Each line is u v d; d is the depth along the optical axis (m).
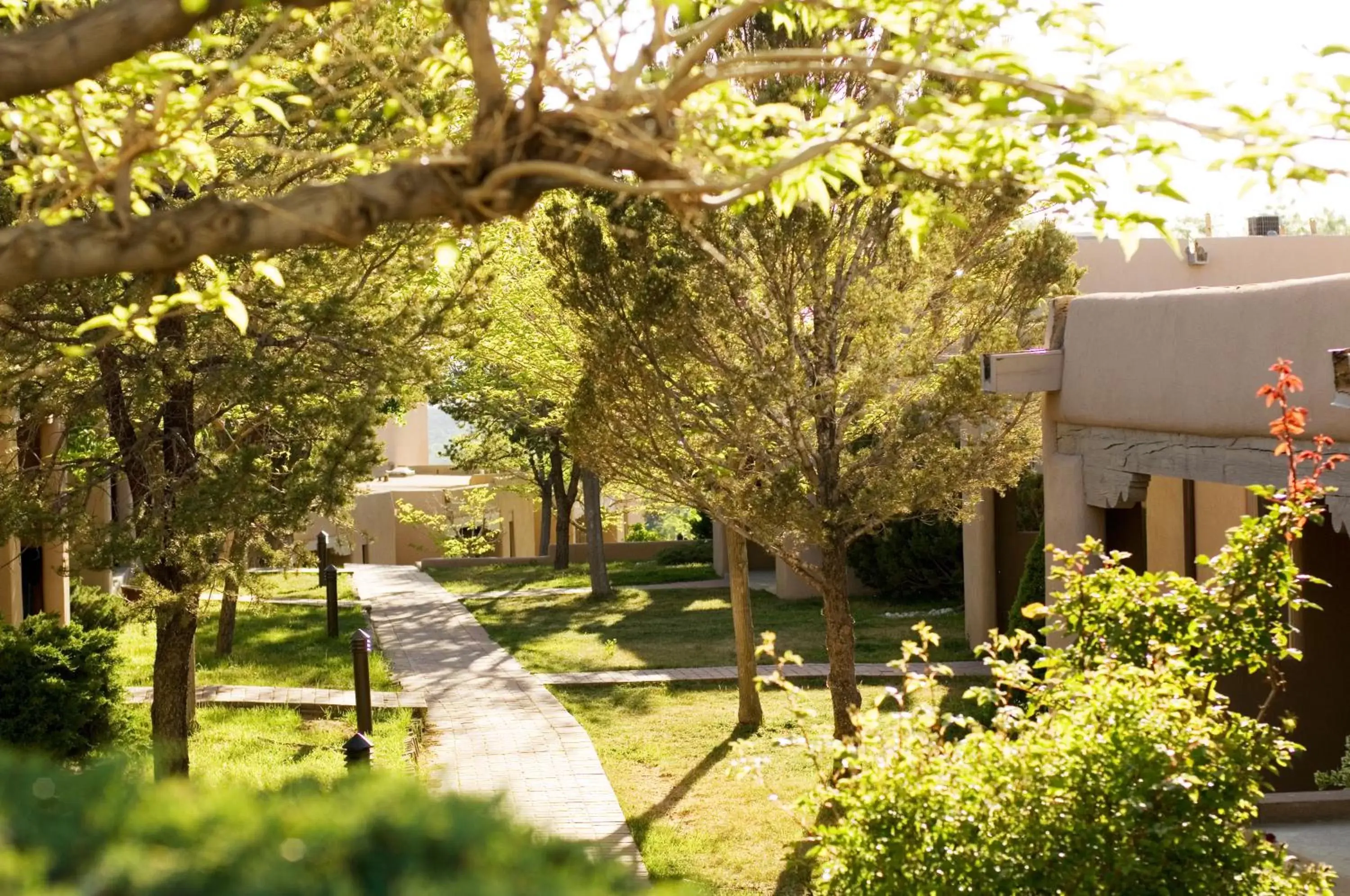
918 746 4.65
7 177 5.63
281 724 12.75
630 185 3.26
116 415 9.06
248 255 8.52
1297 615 10.98
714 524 28.44
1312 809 8.23
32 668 9.76
